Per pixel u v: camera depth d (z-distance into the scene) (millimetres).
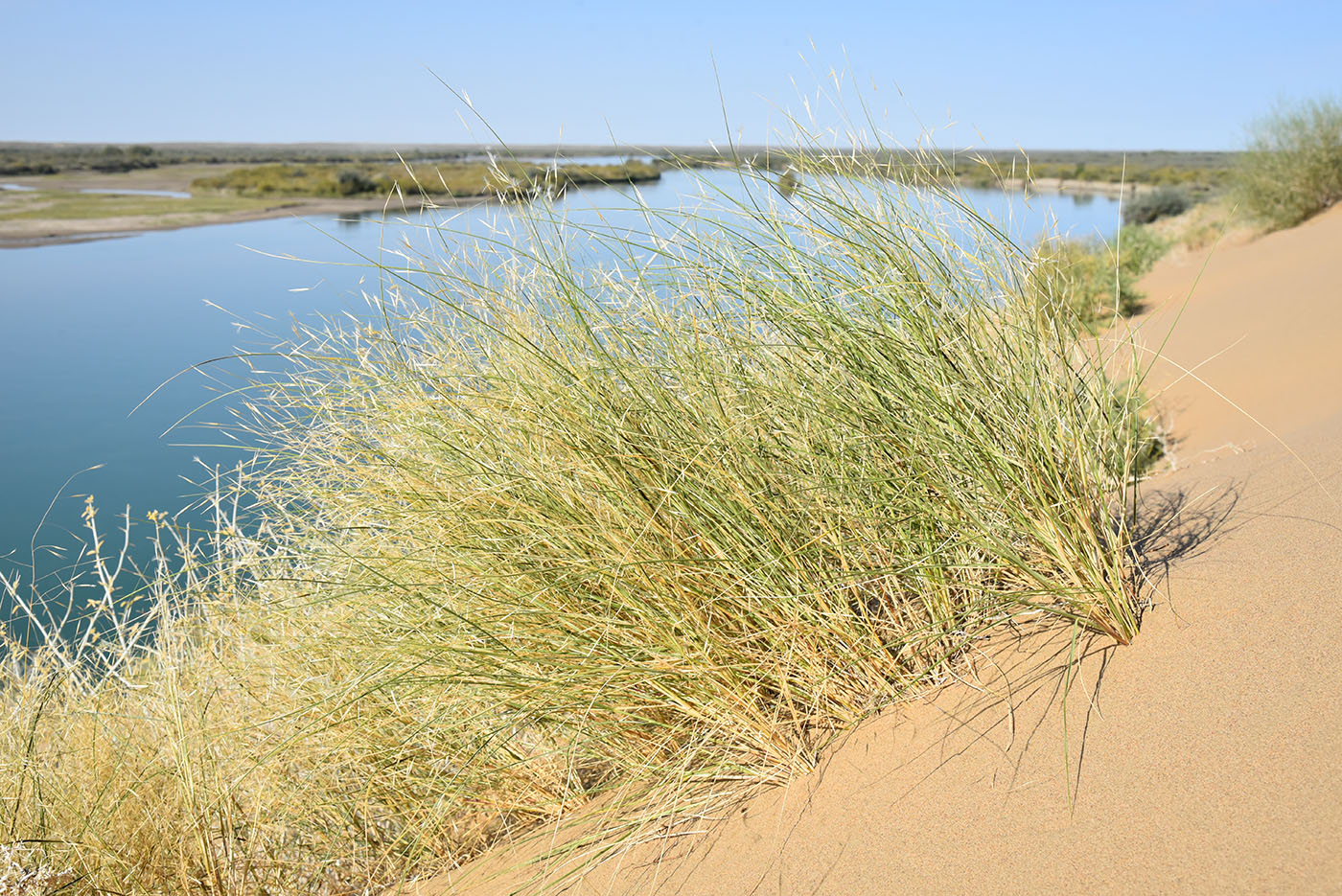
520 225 2305
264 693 2570
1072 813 1369
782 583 1962
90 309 20188
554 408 2131
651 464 2070
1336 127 15008
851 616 1937
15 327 18469
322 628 2578
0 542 6609
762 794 1859
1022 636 1923
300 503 2723
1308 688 1390
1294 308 8078
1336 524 1891
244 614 2676
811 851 1598
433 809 2273
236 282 22188
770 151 2100
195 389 11336
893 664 1922
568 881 1869
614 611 2068
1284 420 5094
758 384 2090
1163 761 1380
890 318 2053
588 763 2309
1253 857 1136
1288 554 1811
